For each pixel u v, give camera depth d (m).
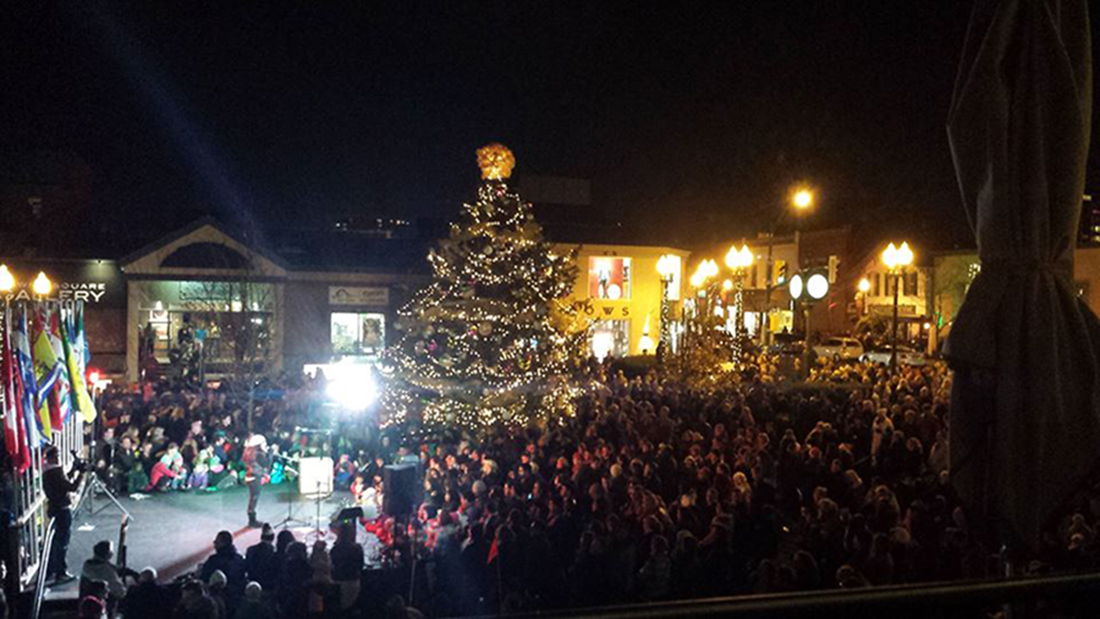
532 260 20.45
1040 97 4.51
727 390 20.61
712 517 11.70
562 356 20.42
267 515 18.56
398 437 20.55
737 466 13.80
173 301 39.97
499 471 15.38
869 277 50.03
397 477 15.19
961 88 4.79
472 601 11.17
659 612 1.95
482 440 18.45
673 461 13.67
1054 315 4.45
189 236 40.06
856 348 35.59
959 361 4.48
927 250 48.38
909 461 13.96
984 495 4.62
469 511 12.48
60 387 15.54
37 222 48.38
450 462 15.72
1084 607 2.33
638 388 21.64
